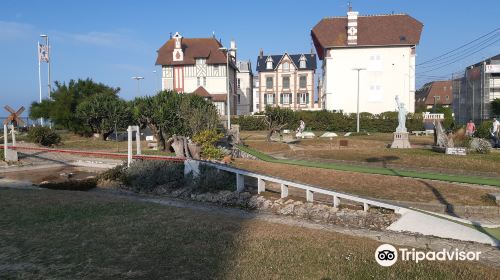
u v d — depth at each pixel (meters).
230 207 12.58
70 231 8.60
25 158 24.47
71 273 6.26
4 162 23.17
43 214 10.16
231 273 6.25
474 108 55.31
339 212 10.96
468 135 25.84
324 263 6.77
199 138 20.05
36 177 18.88
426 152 22.58
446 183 14.13
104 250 7.34
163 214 10.36
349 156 22.31
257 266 6.57
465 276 6.33
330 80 61.66
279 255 7.13
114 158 23.97
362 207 11.63
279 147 29.34
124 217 9.93
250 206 12.45
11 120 25.36
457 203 12.12
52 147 29.03
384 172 16.23
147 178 15.36
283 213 11.62
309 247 7.65
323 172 16.19
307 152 24.80
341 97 61.56
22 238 8.08
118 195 14.43
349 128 53.12
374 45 60.19
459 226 9.50
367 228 10.10
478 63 58.09
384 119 52.09
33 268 6.48
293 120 35.53
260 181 13.42
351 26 60.69
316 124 53.94
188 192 14.16
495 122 29.22
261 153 24.19
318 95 81.38
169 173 15.49
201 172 14.89
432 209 12.00
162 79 64.12
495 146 26.83
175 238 8.11
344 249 7.60
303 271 6.39
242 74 84.44
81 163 22.75
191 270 6.38
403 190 13.61
